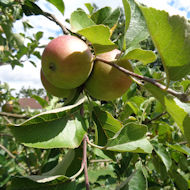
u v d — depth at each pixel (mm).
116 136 220
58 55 200
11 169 484
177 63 157
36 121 189
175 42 151
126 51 206
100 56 228
